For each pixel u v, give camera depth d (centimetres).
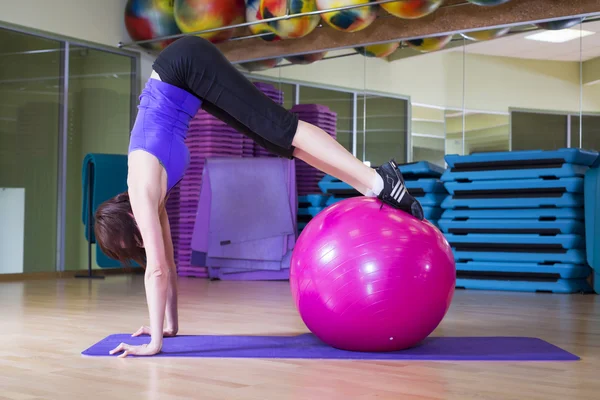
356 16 645
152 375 243
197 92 292
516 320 404
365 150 743
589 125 634
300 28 688
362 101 743
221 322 391
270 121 288
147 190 284
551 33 644
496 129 673
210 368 255
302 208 739
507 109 668
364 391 217
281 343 310
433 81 703
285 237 700
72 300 514
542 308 469
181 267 756
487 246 623
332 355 278
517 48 660
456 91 691
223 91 289
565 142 645
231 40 796
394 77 725
